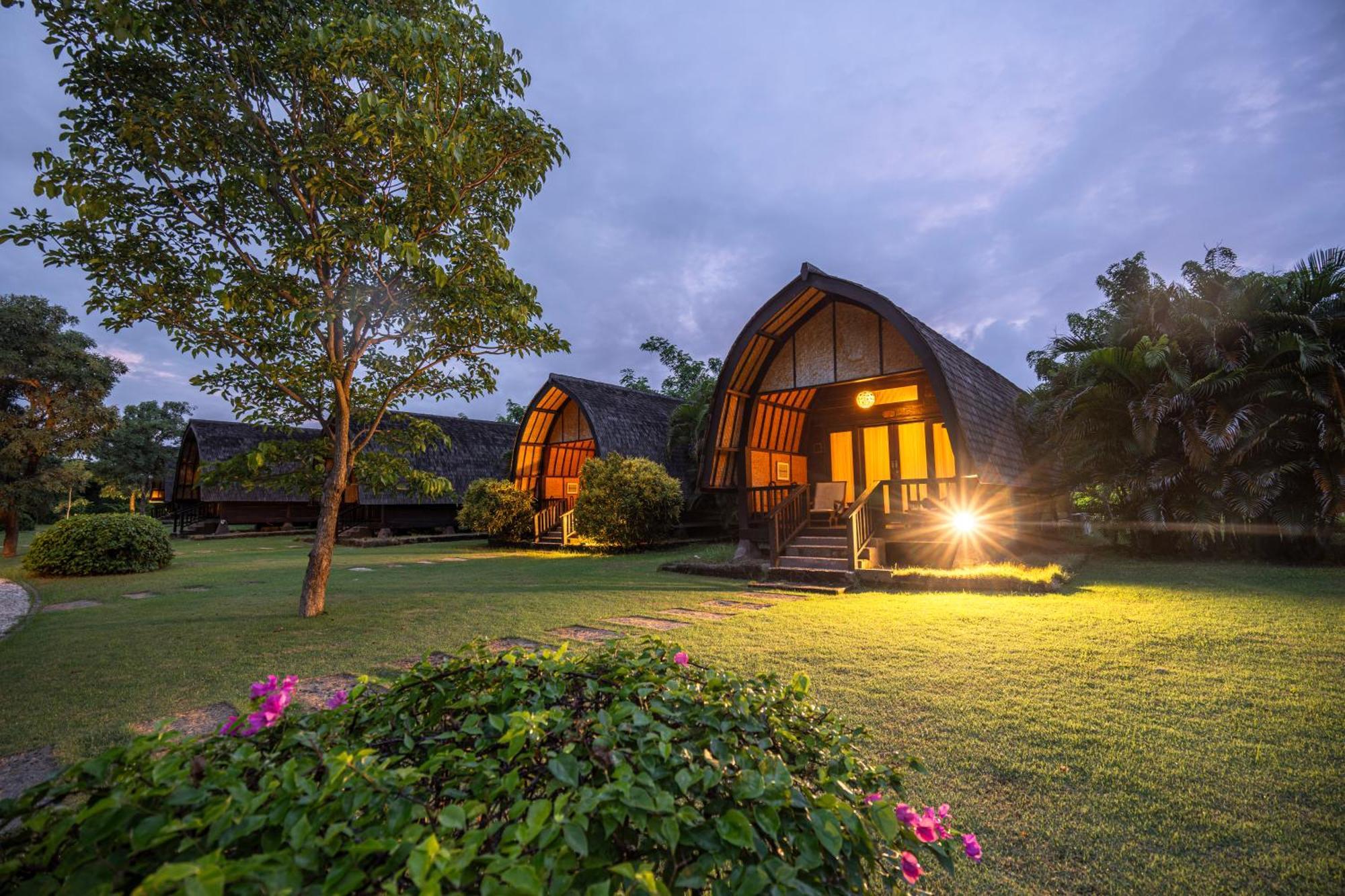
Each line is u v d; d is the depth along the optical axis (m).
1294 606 7.16
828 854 1.49
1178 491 11.94
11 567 14.95
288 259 7.02
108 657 5.96
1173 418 11.77
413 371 8.67
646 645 2.36
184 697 4.82
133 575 13.01
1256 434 10.66
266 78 7.36
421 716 2.03
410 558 16.80
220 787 1.28
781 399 14.27
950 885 2.43
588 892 1.07
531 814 1.22
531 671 2.08
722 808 1.49
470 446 29.47
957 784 3.21
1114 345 13.22
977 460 10.38
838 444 14.98
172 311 6.93
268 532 29.06
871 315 12.45
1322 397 10.30
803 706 2.14
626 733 1.61
